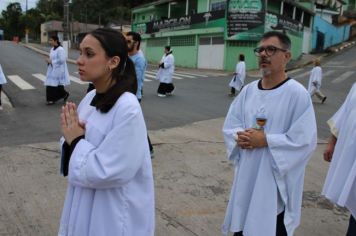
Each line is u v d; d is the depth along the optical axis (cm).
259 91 292
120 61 201
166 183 501
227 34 2683
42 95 1251
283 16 2858
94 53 196
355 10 5184
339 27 4325
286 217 283
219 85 1786
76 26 5694
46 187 471
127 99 197
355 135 304
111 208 197
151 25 3566
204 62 2930
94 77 199
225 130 309
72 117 203
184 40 3127
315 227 403
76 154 193
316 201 469
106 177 187
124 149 189
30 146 644
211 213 421
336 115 350
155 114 991
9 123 834
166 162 586
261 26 2644
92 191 200
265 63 281
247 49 2702
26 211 408
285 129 279
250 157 284
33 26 7806
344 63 2972
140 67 612
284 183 280
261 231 277
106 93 200
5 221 386
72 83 1553
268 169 277
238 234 298
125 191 200
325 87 1903
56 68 1078
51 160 571
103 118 198
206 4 2980
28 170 527
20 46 4525
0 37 7138
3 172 516
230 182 515
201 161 598
